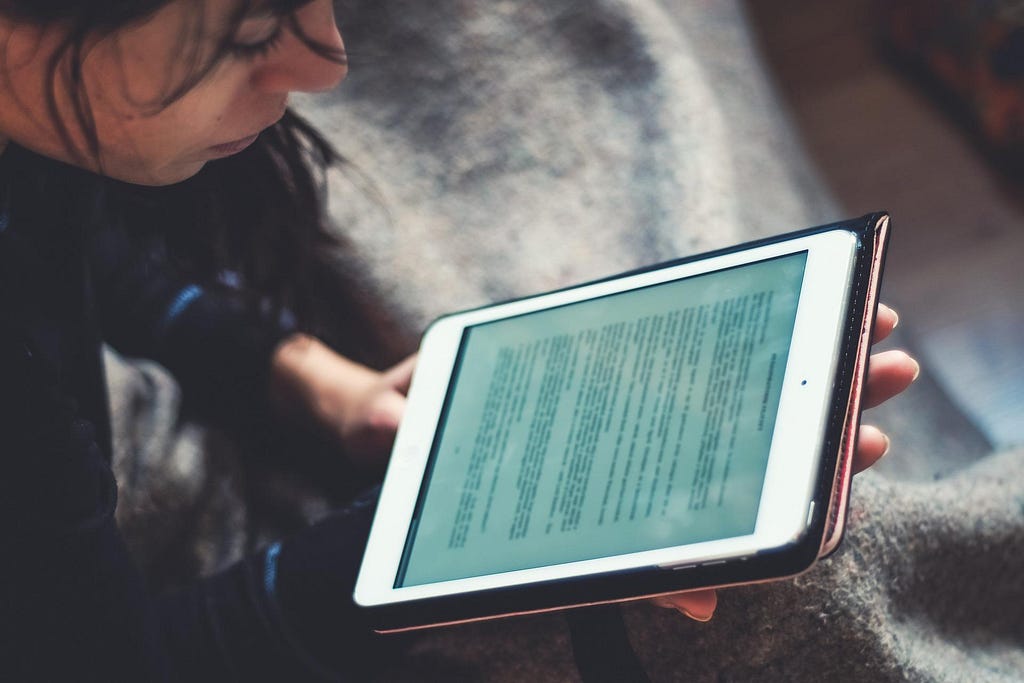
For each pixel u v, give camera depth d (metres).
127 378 0.78
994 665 0.64
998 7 1.12
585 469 0.51
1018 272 1.08
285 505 0.77
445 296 0.86
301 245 0.74
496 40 0.98
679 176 0.88
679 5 1.11
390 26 0.98
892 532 0.59
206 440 0.77
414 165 0.95
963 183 1.16
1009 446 0.76
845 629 0.55
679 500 0.47
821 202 1.07
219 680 0.60
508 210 0.93
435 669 0.63
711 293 0.53
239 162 0.68
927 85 1.25
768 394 0.47
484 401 0.57
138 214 0.72
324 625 0.60
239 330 0.75
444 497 0.54
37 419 0.47
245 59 0.44
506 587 0.48
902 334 1.06
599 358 0.55
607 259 0.87
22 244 0.53
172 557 0.73
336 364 0.75
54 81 0.41
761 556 0.42
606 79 0.97
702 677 0.58
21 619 0.50
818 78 1.32
